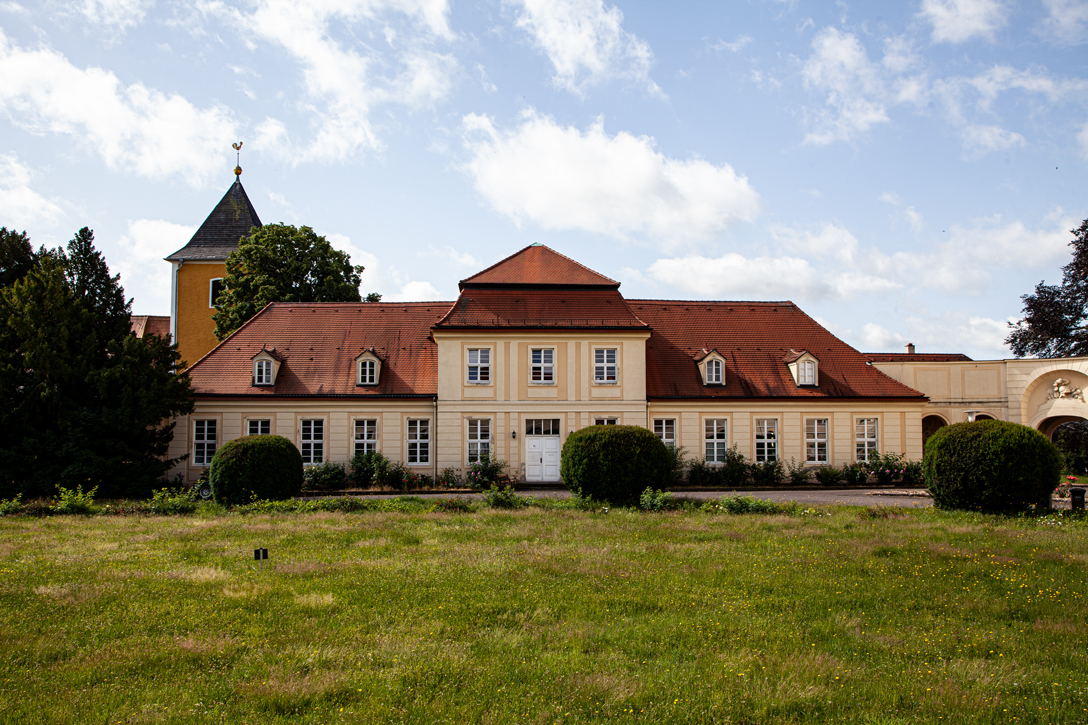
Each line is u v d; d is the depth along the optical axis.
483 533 16.73
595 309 33.66
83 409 27.42
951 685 7.48
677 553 14.08
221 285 49.38
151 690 7.26
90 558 13.70
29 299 28.14
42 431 27.14
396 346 35.16
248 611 10.10
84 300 29.70
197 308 49.25
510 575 12.11
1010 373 38.38
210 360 33.94
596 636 9.00
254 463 23.50
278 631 9.15
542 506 21.92
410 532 16.89
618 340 33.25
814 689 7.28
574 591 11.12
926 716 6.78
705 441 33.97
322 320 36.19
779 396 34.22
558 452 32.75
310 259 43.16
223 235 51.53
